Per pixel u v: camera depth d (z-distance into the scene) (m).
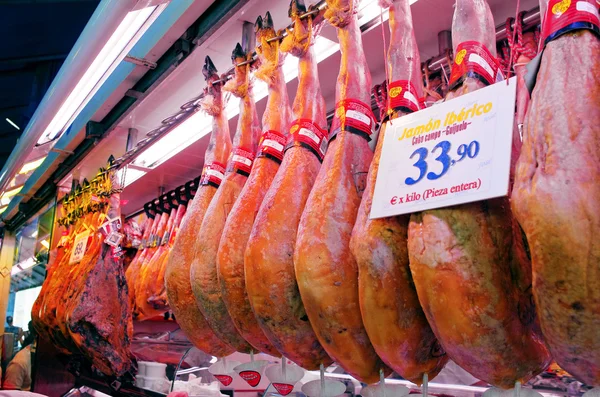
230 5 1.80
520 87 1.30
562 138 0.81
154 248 3.38
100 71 2.23
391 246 1.04
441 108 1.00
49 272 3.38
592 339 0.78
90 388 3.26
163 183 3.64
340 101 1.34
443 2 1.59
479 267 0.91
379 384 1.25
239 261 1.44
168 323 4.06
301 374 1.50
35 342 3.62
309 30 1.49
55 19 4.89
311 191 1.27
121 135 2.96
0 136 7.35
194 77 2.30
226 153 1.94
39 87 5.99
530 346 0.96
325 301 1.14
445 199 0.93
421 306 1.03
